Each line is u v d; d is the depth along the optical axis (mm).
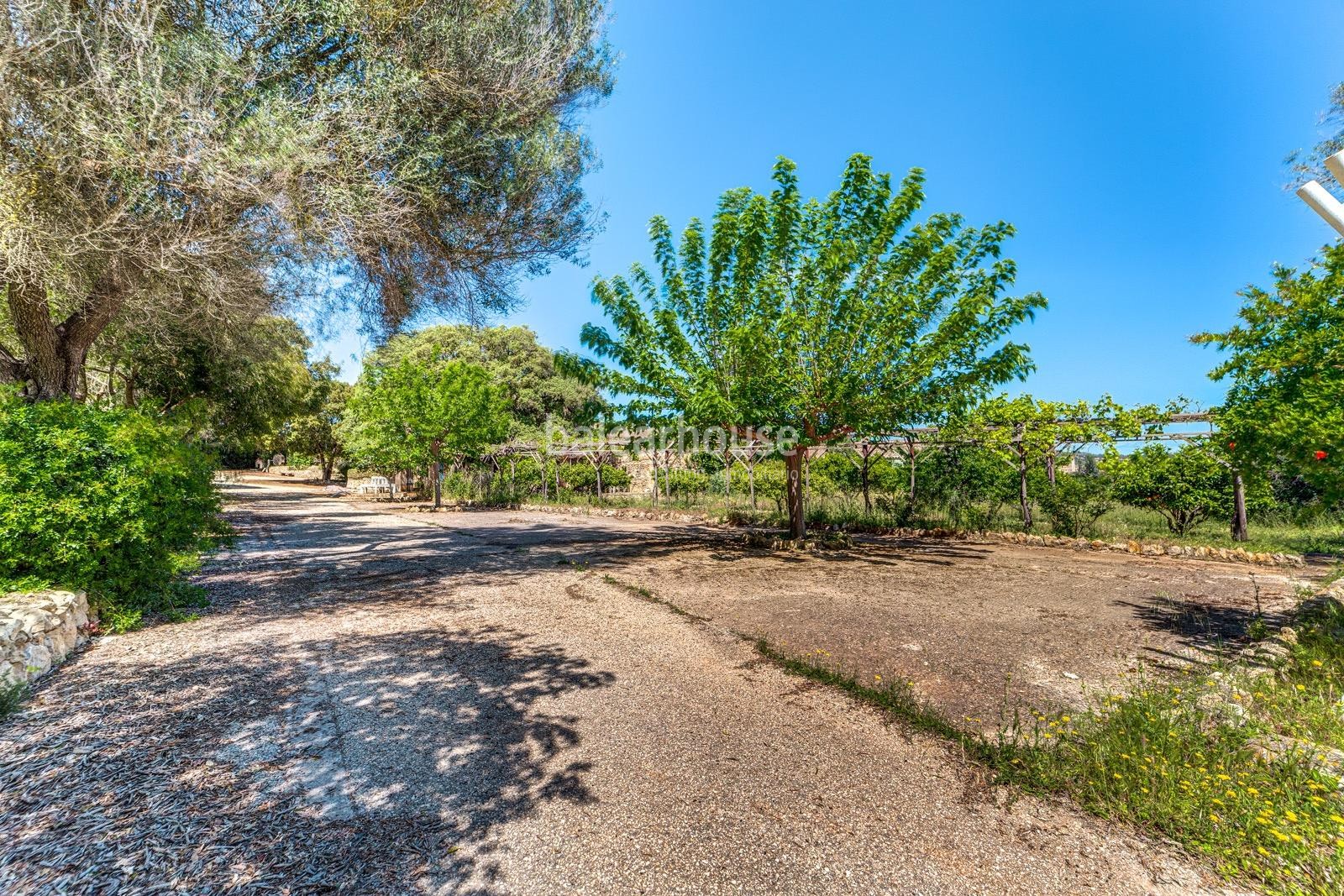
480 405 19406
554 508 17812
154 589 5238
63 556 4148
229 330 9383
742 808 2258
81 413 4816
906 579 6852
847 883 1845
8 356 6703
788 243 8797
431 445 19312
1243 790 2205
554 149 7785
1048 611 5336
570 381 32688
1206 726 2781
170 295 6574
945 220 8156
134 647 4109
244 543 10094
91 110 4781
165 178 5332
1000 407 11320
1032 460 11156
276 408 20859
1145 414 9586
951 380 8398
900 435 11977
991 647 4285
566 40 7371
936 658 4062
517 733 2887
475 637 4523
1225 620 5055
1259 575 7125
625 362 9195
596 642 4395
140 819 2100
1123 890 1821
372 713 3100
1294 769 2340
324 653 4070
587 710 3168
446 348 30625
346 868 1862
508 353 32656
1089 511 10133
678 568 7562
